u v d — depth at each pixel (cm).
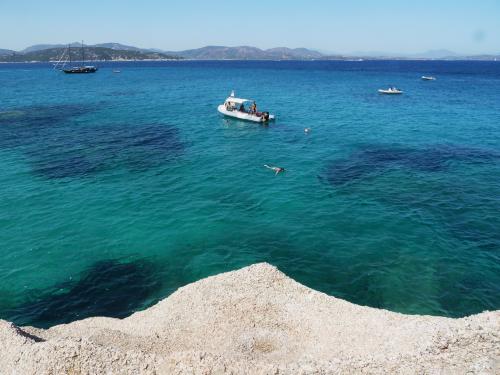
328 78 13938
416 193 2903
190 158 3806
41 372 1125
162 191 2969
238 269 1975
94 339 1337
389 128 5128
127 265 2030
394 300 1758
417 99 7981
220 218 2525
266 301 1593
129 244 2216
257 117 5350
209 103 7375
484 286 1841
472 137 4594
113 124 5388
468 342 1181
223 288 1664
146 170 3441
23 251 2125
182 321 1482
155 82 12088
